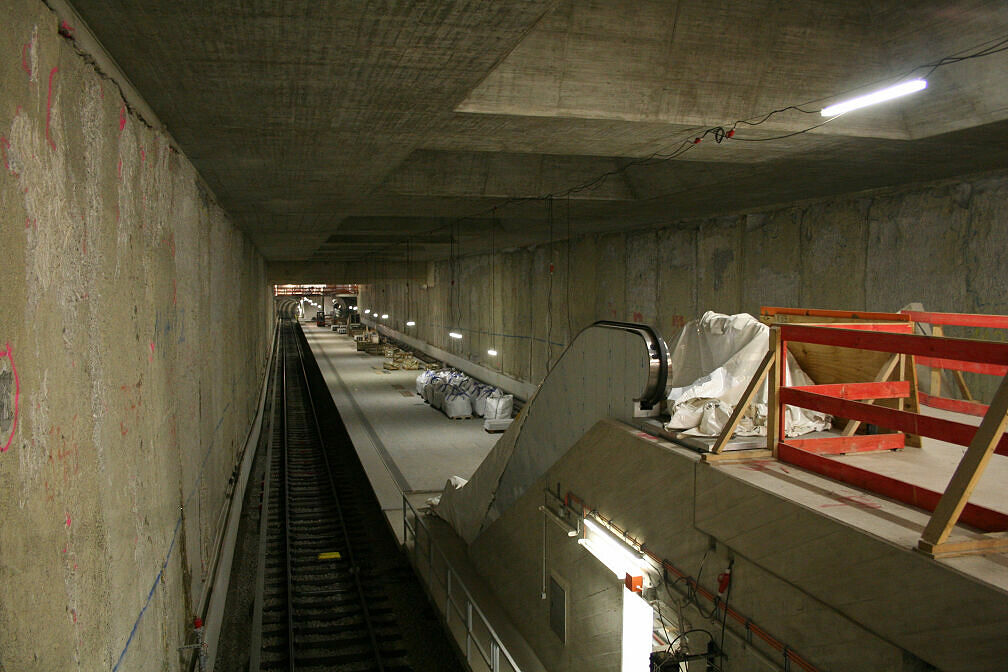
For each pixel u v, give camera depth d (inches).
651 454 184.1
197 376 302.8
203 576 302.0
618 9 238.4
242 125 247.1
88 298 134.2
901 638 109.1
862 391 169.0
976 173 340.5
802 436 190.4
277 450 757.9
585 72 246.2
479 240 851.4
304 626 340.2
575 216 580.1
